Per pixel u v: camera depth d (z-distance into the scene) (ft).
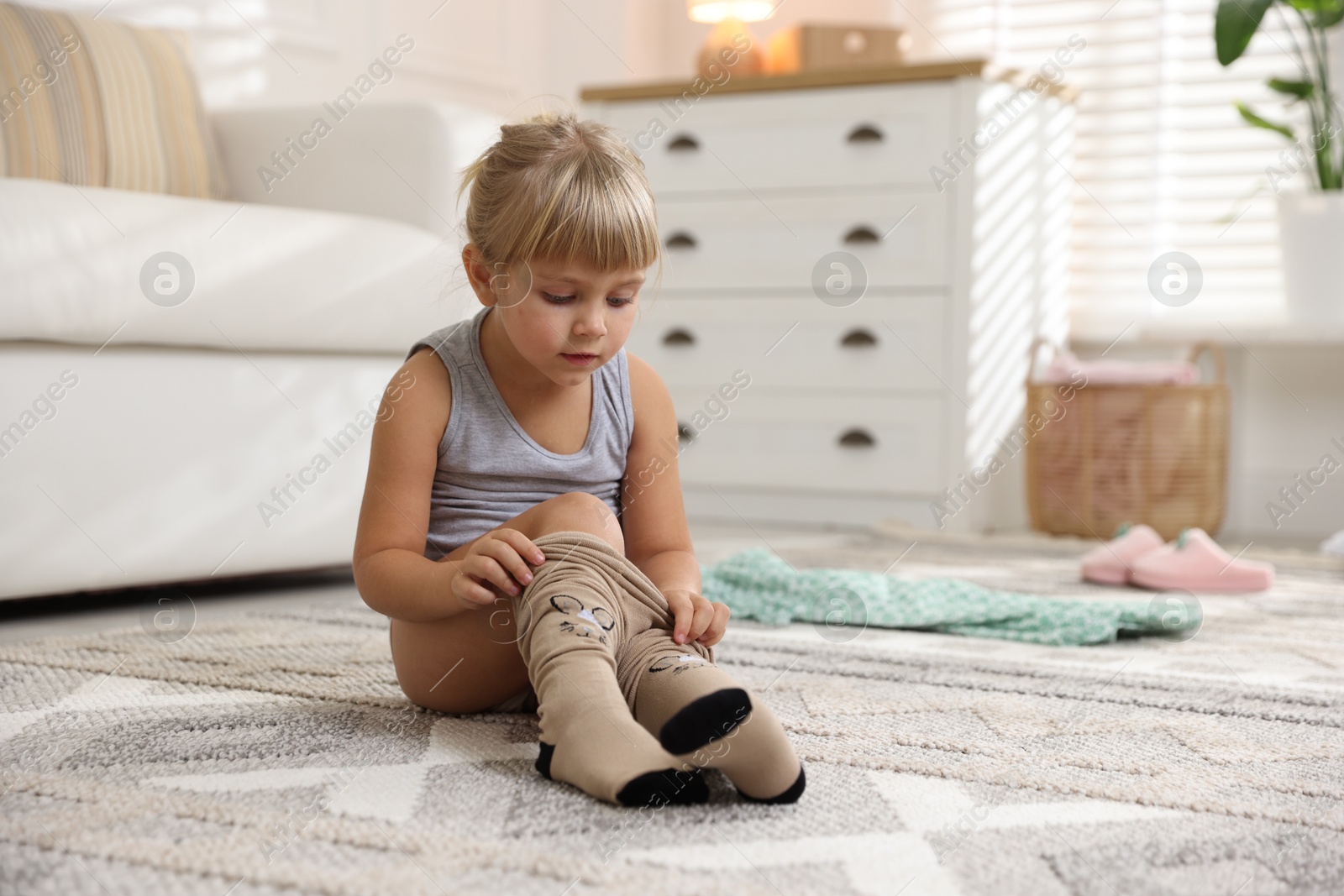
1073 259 9.99
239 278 5.12
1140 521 8.19
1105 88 9.86
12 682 3.51
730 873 2.10
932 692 3.58
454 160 6.32
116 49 6.34
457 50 9.98
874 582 4.98
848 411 8.68
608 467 3.39
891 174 8.43
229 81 8.11
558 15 10.96
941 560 6.82
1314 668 4.02
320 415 5.51
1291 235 8.50
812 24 9.39
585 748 2.50
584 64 10.91
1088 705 3.42
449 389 3.23
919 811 2.46
